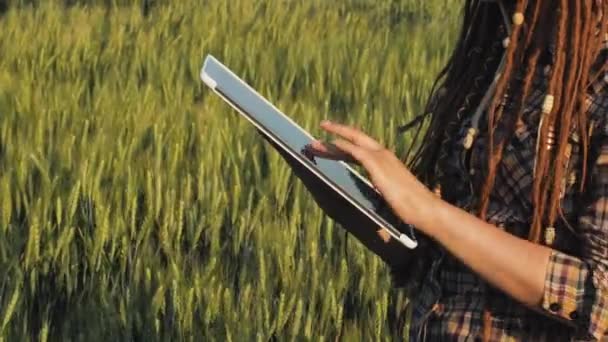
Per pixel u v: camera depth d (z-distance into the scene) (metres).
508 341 2.15
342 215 2.58
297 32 11.84
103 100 8.34
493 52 2.29
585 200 2.04
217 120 7.48
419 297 2.32
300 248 5.94
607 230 2.00
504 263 2.02
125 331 5.38
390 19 14.76
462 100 2.33
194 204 6.34
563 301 2.01
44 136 7.50
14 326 5.61
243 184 6.89
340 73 9.70
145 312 5.60
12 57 10.82
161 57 10.41
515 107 2.12
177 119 7.81
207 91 8.88
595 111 2.04
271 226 5.89
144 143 7.50
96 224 6.02
